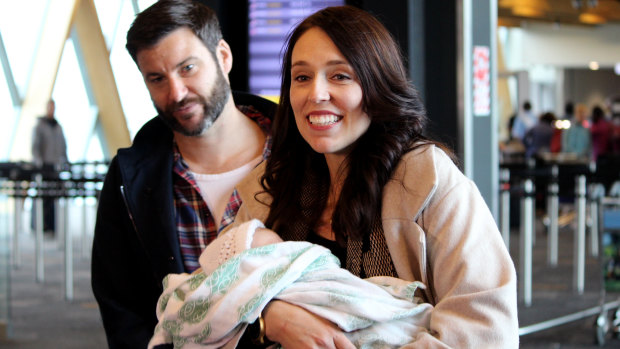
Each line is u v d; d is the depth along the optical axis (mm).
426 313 1407
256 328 1426
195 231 1913
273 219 1626
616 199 5785
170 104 1826
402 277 1432
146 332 1916
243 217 1726
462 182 1427
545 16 16891
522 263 7324
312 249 1459
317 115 1459
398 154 1462
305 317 1374
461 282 1346
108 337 1933
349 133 1460
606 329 4992
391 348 1362
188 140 1939
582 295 6203
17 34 12781
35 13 12680
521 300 5973
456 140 3783
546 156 11531
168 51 1796
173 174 1953
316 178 1630
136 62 1849
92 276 1979
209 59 1851
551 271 7402
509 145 11883
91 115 12625
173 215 1889
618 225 5320
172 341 1521
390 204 1440
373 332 1368
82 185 5859
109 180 1983
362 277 1479
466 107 3773
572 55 18750
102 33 12258
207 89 1840
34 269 7941
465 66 3750
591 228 8727
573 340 4836
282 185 1637
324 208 1593
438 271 1391
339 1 3656
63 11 12461
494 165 4023
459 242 1372
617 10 16641
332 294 1374
